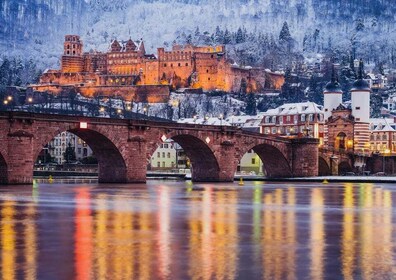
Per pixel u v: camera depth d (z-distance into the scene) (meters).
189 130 176.12
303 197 108.62
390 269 39.41
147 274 37.69
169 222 63.84
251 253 44.72
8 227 58.91
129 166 160.88
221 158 187.88
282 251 45.62
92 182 178.62
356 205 89.44
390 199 103.75
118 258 42.62
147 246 47.59
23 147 137.75
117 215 71.06
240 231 56.69
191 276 37.25
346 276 37.41
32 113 139.00
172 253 44.59
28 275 37.28
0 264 40.47
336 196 112.38
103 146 159.00
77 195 108.50
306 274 37.91
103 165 163.88
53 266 39.88
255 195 113.88
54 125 143.50
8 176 136.25
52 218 67.31
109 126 154.88
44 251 45.25
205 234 54.41
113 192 119.94
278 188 146.50
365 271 38.78
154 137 166.38
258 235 53.97
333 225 62.16
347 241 50.69
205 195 112.69
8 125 135.62
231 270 38.97
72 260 41.88
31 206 83.12
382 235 54.50
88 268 39.31
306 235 54.16
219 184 171.12
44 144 142.00
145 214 72.50
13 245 47.91
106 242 49.47
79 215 70.81
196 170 191.88
